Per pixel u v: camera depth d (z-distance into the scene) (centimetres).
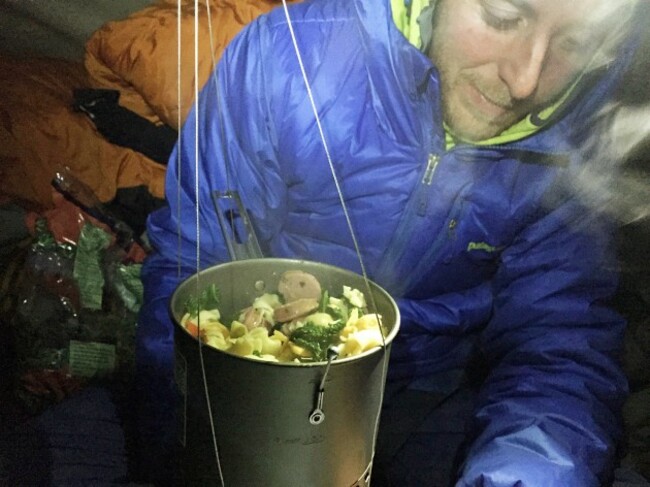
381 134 100
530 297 111
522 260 110
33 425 106
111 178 109
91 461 101
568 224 106
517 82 94
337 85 97
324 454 73
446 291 114
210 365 69
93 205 111
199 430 76
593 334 109
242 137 102
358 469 78
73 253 110
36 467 99
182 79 100
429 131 99
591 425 99
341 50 95
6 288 110
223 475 76
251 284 89
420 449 108
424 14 92
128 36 100
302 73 96
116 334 112
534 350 109
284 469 73
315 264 89
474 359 120
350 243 108
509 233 108
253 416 70
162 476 99
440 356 119
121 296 112
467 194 104
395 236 107
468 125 98
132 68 102
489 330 117
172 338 105
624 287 110
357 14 93
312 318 79
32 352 108
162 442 102
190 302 82
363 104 98
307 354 75
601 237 107
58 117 107
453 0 91
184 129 103
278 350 76
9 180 110
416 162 101
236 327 79
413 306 113
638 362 113
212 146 103
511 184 103
